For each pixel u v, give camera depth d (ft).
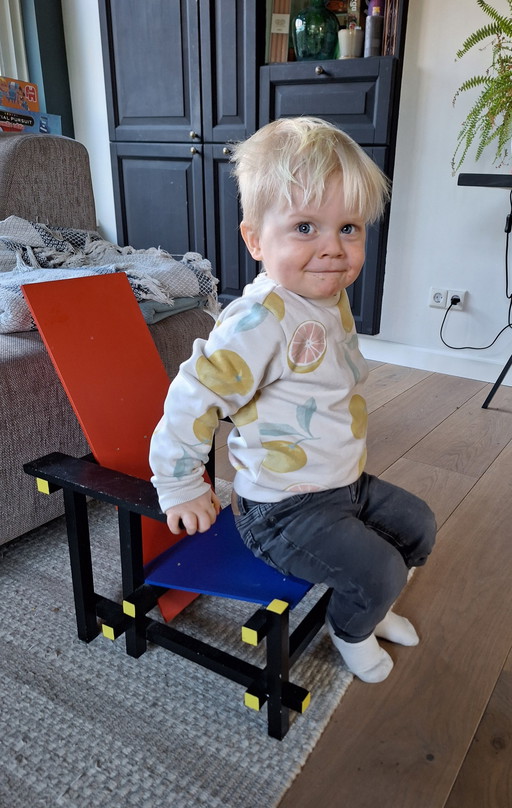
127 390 3.29
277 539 2.75
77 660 3.19
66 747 2.70
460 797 2.51
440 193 7.36
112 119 8.84
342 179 2.42
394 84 6.70
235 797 2.49
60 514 4.21
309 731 2.79
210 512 2.61
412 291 7.95
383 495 3.09
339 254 2.53
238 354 2.52
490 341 7.63
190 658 3.00
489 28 5.93
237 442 2.87
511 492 4.98
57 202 5.45
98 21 9.16
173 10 7.72
